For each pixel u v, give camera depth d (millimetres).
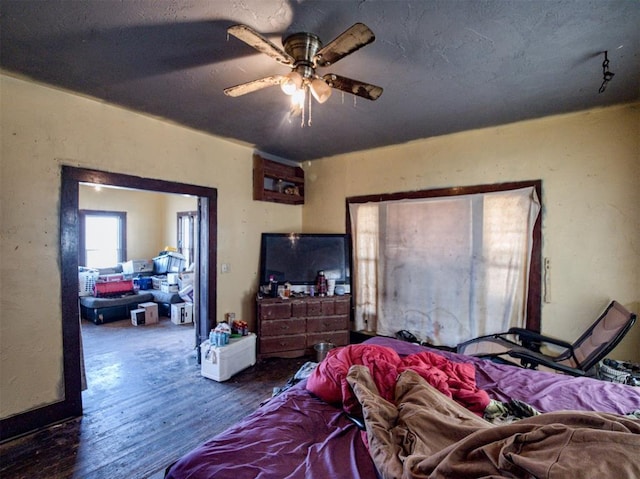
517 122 3008
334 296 3820
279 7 1513
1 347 2139
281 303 3637
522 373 1938
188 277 5809
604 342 2260
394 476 984
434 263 3480
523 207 2998
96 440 2166
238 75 2168
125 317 5496
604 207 2672
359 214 4059
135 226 7277
